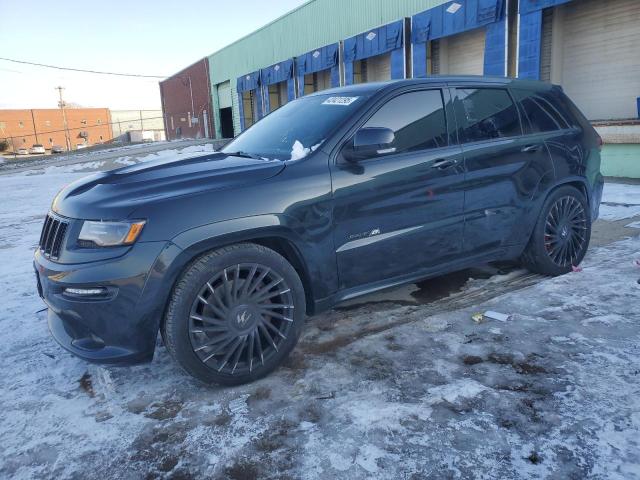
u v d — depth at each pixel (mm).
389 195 3211
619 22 10836
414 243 3389
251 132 4066
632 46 10711
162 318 2684
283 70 26219
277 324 2951
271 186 2838
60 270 2586
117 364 2621
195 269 2635
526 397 2568
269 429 2436
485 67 13531
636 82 10773
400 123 3369
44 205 10891
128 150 31953
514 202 3891
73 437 2453
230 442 2354
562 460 2104
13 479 2178
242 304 2764
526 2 11844
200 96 41219
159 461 2252
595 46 11367
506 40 12781
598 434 2250
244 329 2785
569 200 4285
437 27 15086
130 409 2676
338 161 3080
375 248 3213
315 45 23000
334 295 3150
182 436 2420
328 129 3191
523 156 3918
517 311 3648
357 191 3086
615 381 2662
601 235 5594
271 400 2688
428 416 2455
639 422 2314
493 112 3893
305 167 2977
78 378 3043
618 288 3943
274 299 2949
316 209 2947
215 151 3943
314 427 2428
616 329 3256
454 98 3672
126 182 2867
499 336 3268
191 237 2592
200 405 2680
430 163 3387
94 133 92875
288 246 2965
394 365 2979
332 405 2602
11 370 3158
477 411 2473
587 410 2426
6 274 5355
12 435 2488
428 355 3076
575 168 4285
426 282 4391
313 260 2980
